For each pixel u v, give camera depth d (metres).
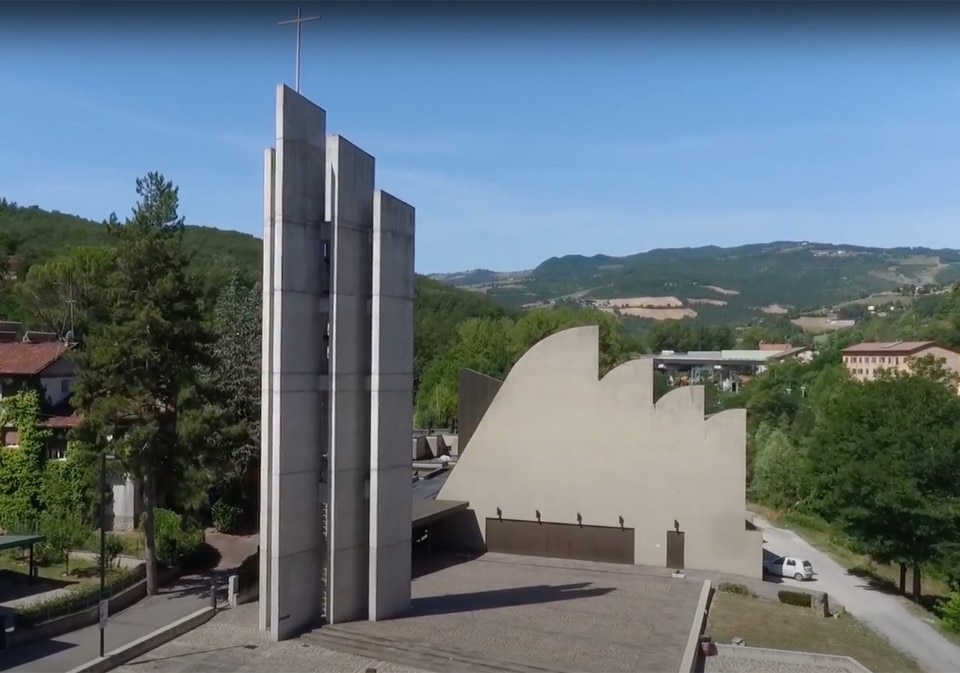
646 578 38.69
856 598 40.84
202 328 37.66
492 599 33.53
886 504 39.06
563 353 43.66
